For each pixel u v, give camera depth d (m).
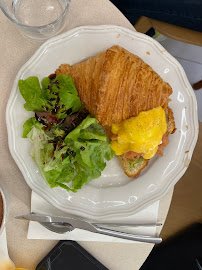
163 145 0.33
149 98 0.31
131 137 0.31
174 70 0.33
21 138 0.32
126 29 0.32
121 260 0.33
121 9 0.41
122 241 0.33
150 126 0.31
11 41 0.33
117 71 0.30
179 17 0.40
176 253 0.44
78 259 0.32
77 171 0.33
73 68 0.32
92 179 0.33
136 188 0.33
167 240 0.45
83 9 0.33
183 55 0.49
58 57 0.32
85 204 0.33
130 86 0.31
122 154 0.33
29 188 0.33
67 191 0.33
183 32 0.39
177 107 0.33
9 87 0.33
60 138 0.32
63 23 0.33
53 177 0.32
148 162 0.34
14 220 0.32
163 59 0.33
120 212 0.33
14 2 0.32
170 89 0.32
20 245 0.33
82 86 0.32
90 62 0.32
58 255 0.32
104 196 0.33
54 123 0.32
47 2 0.33
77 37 0.32
